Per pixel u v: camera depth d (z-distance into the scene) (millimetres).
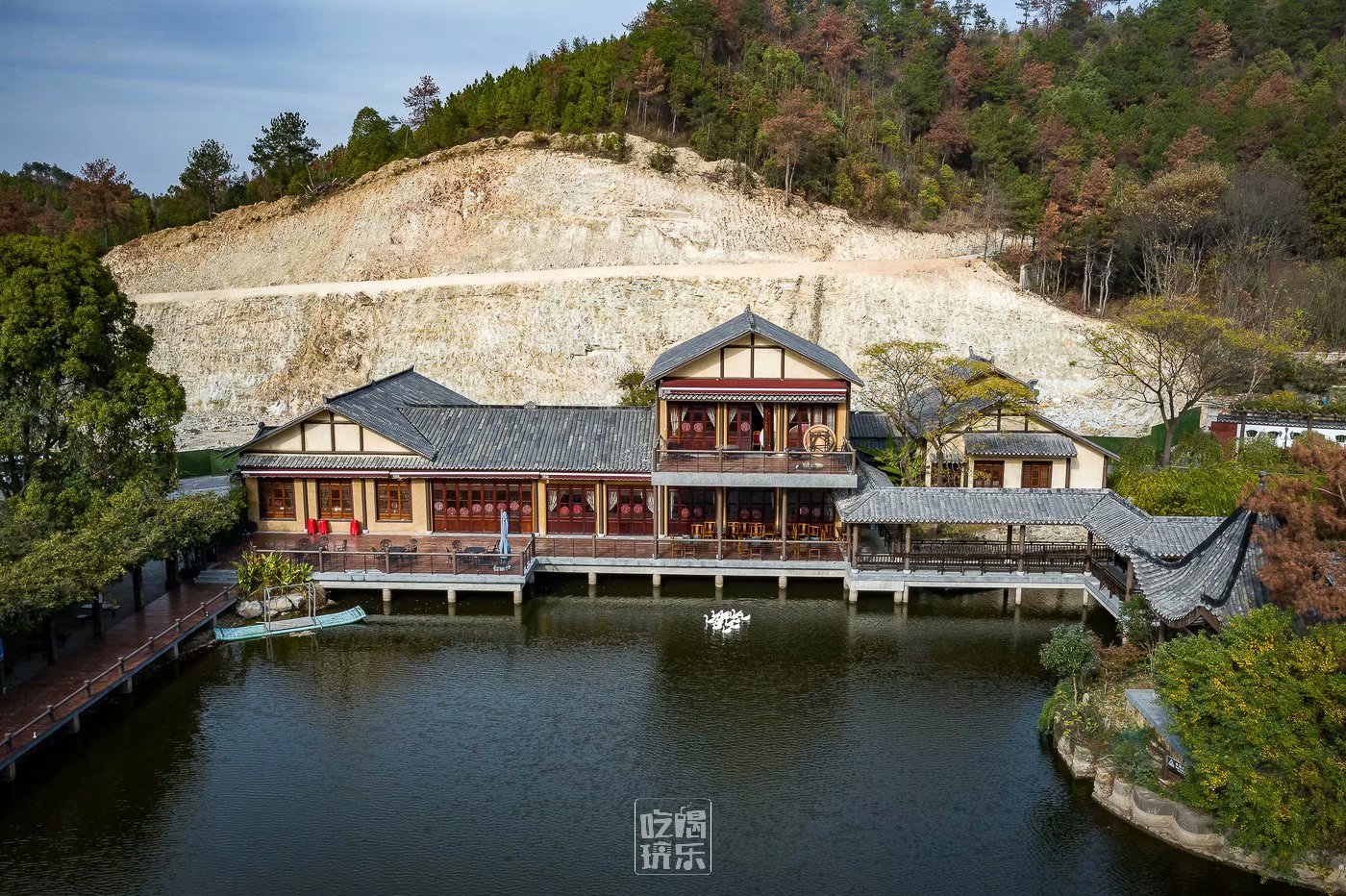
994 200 101312
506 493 44000
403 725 29766
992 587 40406
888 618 38219
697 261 93312
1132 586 33938
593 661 34281
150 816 24906
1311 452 24234
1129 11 164375
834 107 116062
